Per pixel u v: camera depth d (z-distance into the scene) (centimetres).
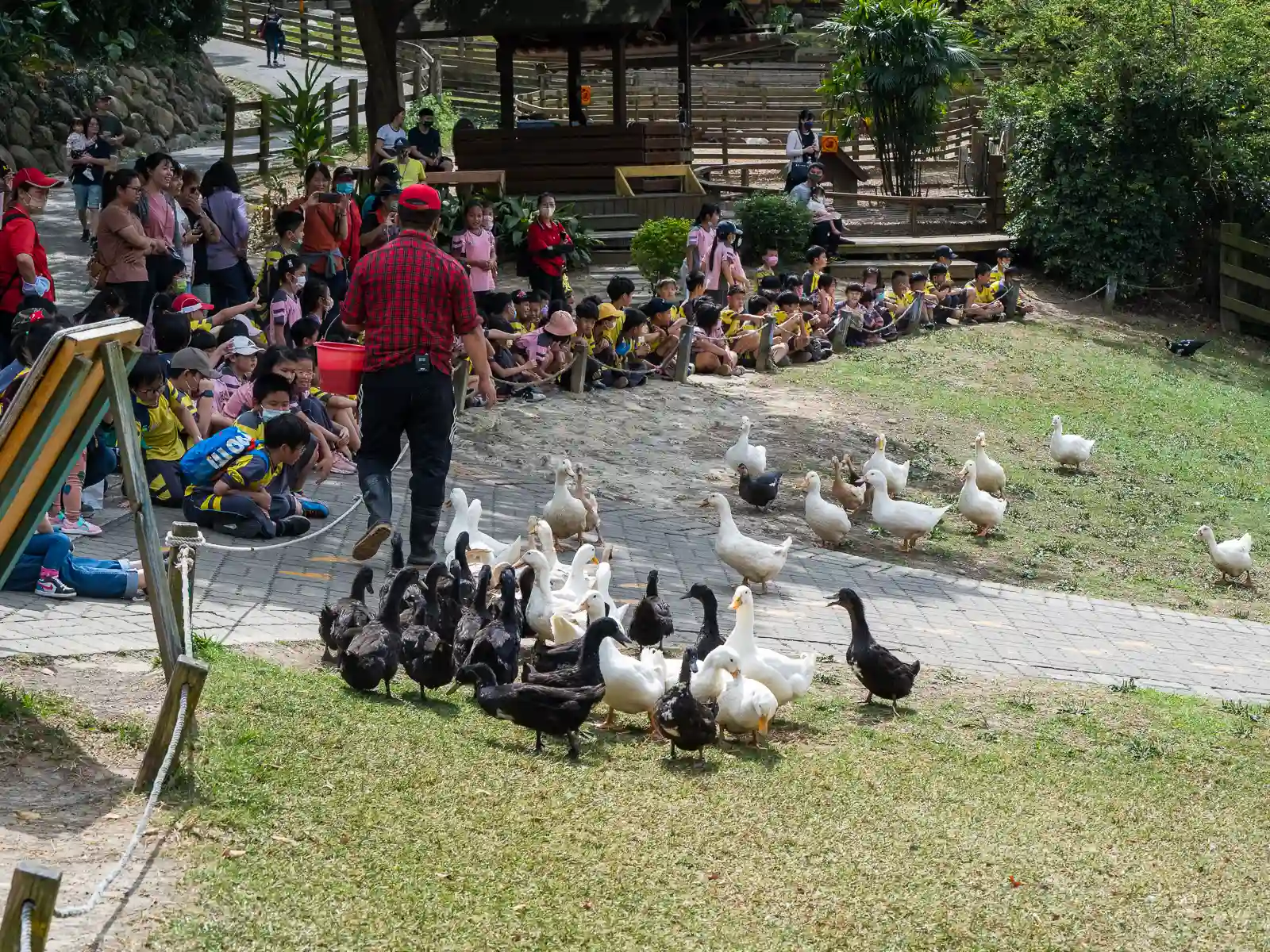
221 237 1566
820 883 604
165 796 581
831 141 3161
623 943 524
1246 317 2811
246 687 728
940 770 780
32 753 604
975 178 3020
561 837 613
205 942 477
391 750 682
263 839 562
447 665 772
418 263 945
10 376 944
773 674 820
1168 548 1543
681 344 1911
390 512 966
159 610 620
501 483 1388
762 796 704
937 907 593
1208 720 930
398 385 951
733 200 3028
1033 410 2059
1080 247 2777
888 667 870
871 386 2047
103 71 3334
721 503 1141
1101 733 883
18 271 1251
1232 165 2797
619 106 2697
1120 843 700
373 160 2452
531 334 1750
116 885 507
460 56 4484
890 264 2681
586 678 773
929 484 1650
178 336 1149
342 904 522
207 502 1048
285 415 1084
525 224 2377
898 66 3034
